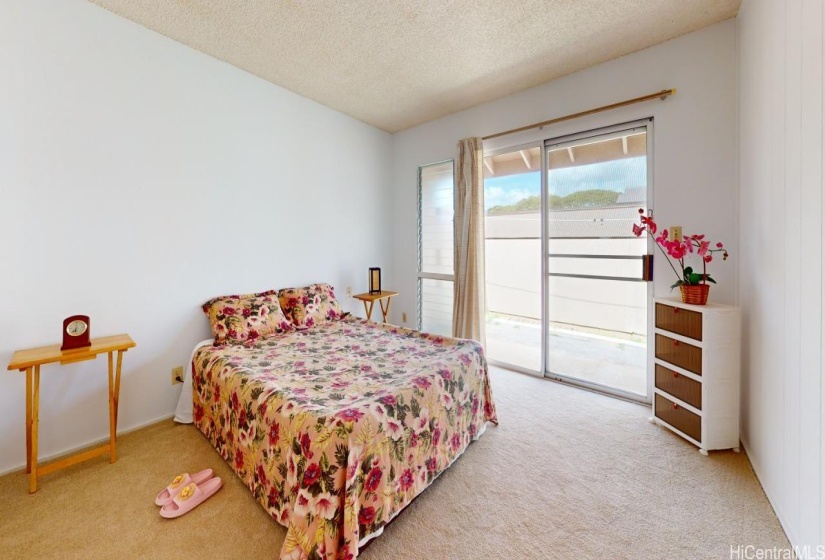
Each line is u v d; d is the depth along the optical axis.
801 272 1.28
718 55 2.18
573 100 2.76
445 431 1.76
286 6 1.99
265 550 1.31
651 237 2.48
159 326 2.31
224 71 2.60
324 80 2.87
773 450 1.51
